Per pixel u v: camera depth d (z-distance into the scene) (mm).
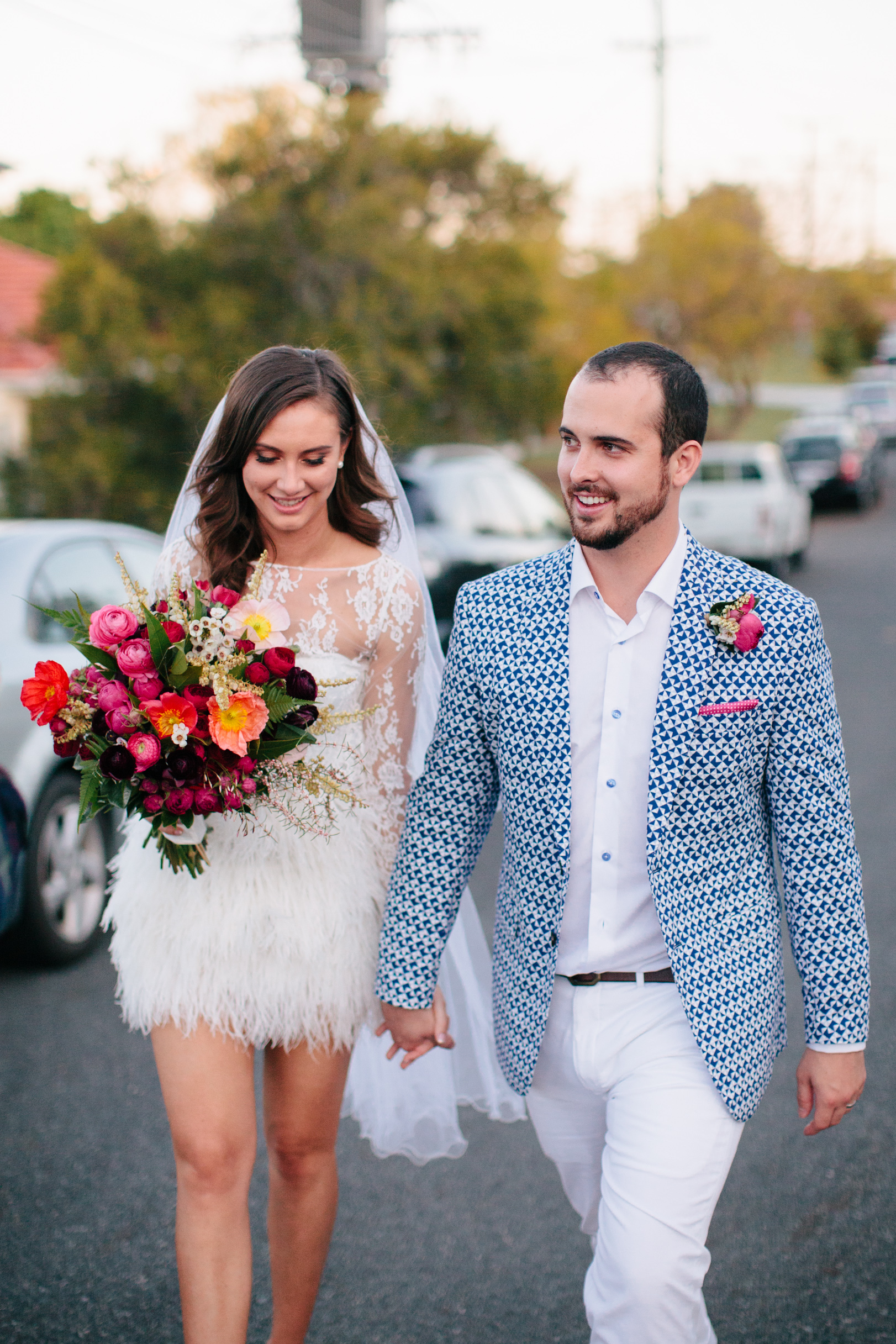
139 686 2102
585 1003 2158
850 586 15547
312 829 2346
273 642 2205
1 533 5133
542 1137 2361
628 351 2021
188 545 2543
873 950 4645
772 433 43719
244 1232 2268
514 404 19734
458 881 2283
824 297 41344
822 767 2064
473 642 2154
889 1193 3143
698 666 2027
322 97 18000
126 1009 2418
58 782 4855
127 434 17109
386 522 2627
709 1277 2828
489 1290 2816
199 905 2338
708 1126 2031
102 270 16766
